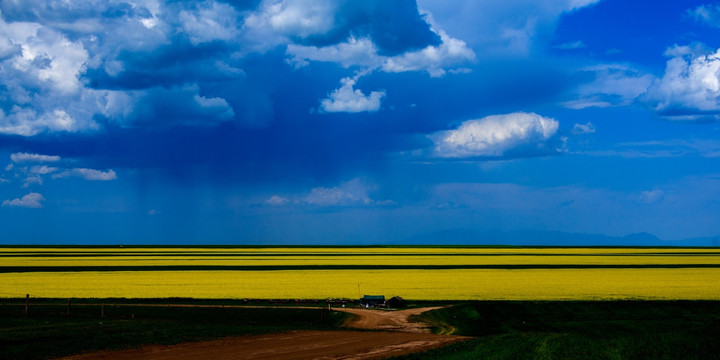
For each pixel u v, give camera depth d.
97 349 25.39
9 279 71.19
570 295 57.41
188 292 59.19
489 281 71.00
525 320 46.59
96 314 44.34
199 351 25.86
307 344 28.62
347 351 26.64
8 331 27.91
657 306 51.47
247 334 31.42
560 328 43.62
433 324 43.59
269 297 56.00
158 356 24.47
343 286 65.12
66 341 26.39
